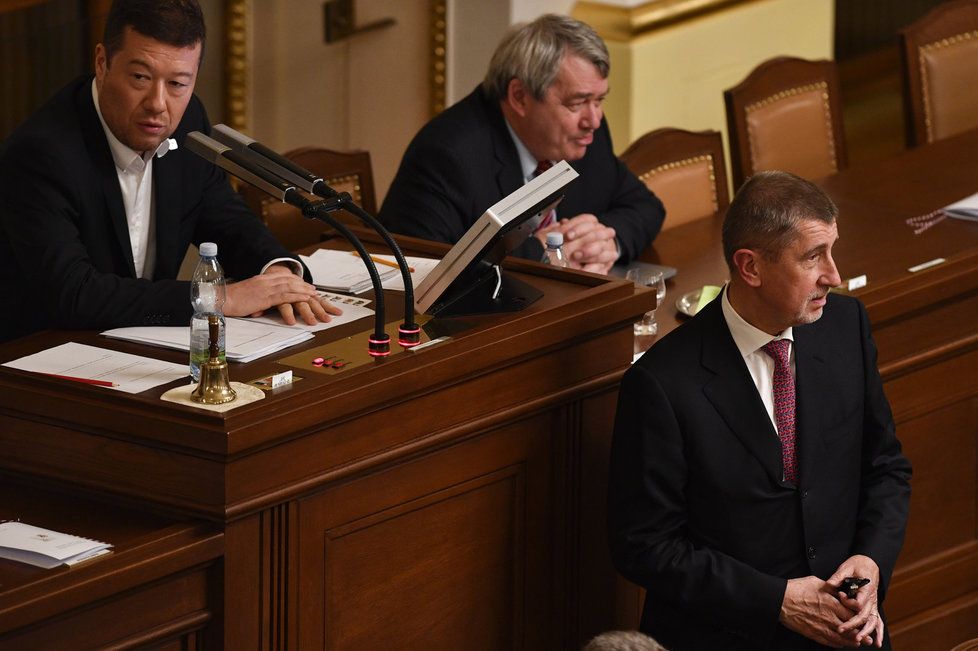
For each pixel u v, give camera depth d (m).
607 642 7.02
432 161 13.44
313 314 10.23
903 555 13.27
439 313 10.30
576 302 10.45
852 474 10.26
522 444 10.32
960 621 13.69
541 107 13.22
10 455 9.22
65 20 20.33
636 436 9.81
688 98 22.98
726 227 9.87
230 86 22.48
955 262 13.11
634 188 14.89
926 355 12.87
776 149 17.62
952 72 19.38
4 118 20.05
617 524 9.89
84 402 8.81
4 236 10.78
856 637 9.63
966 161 17.22
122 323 10.16
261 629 8.95
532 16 20.80
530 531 10.56
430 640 10.08
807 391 10.02
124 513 8.84
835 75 18.25
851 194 16.20
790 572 10.03
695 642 10.00
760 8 23.52
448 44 21.19
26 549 8.16
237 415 8.46
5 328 10.91
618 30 21.83
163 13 10.31
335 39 22.09
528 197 10.10
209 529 8.60
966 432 13.38
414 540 9.77
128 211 11.25
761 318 9.84
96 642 8.25
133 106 10.49
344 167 15.35
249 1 22.36
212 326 8.61
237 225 11.81
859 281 12.67
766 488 9.87
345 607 9.44
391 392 9.22
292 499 8.91
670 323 12.70
